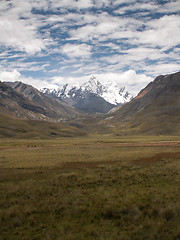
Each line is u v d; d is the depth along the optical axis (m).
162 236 13.27
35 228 15.10
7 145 123.38
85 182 27.41
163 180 27.81
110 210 17.28
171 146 92.06
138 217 15.88
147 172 33.22
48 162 45.75
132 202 19.16
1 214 17.36
